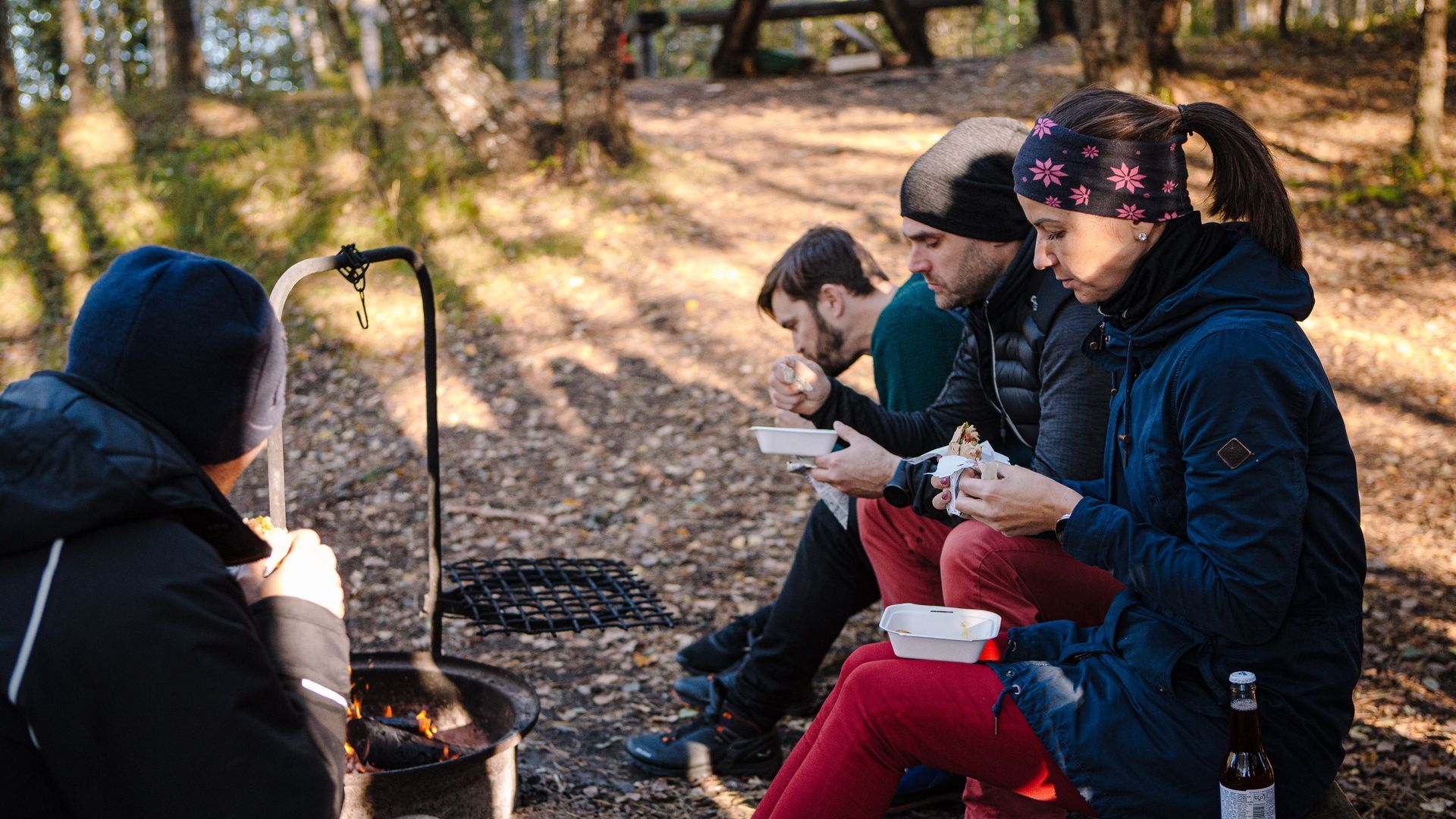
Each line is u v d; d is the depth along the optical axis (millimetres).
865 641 3896
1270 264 1778
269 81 29562
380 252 2436
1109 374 2170
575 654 3947
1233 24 15812
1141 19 11133
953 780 2801
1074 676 1852
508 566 3133
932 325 2770
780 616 2986
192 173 10344
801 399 2629
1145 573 1732
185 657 1257
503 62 28094
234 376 1415
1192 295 1755
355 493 5688
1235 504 1636
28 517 1252
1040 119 1879
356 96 9828
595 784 2965
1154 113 1794
